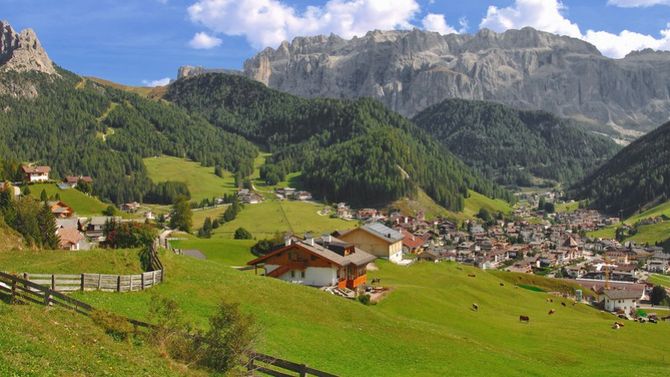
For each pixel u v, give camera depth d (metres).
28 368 27.55
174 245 137.25
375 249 136.88
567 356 69.06
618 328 94.38
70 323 36.81
